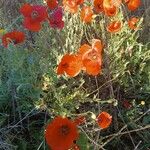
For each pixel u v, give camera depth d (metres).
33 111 0.81
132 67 0.92
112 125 0.83
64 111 0.76
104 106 0.84
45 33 0.89
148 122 0.82
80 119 0.73
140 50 0.91
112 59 0.89
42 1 0.99
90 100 0.80
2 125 0.80
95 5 0.79
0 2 1.11
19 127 0.81
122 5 0.97
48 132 0.56
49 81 0.79
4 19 1.01
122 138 0.82
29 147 0.78
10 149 0.74
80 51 0.65
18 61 0.79
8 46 0.79
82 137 0.70
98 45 0.64
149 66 0.91
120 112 0.84
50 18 0.78
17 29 0.98
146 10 1.04
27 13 0.75
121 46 0.95
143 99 0.88
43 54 0.87
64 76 0.81
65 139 0.56
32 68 0.81
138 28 0.92
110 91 0.83
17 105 0.80
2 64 0.85
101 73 0.85
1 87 0.81
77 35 0.92
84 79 0.87
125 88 0.88
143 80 0.91
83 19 0.82
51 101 0.81
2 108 0.82
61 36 0.90
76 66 0.64
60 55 0.81
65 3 0.80
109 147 0.81
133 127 0.80
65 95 0.84
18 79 0.80
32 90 0.80
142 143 0.81
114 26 0.78
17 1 1.12
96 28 0.93
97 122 0.67
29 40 0.95
